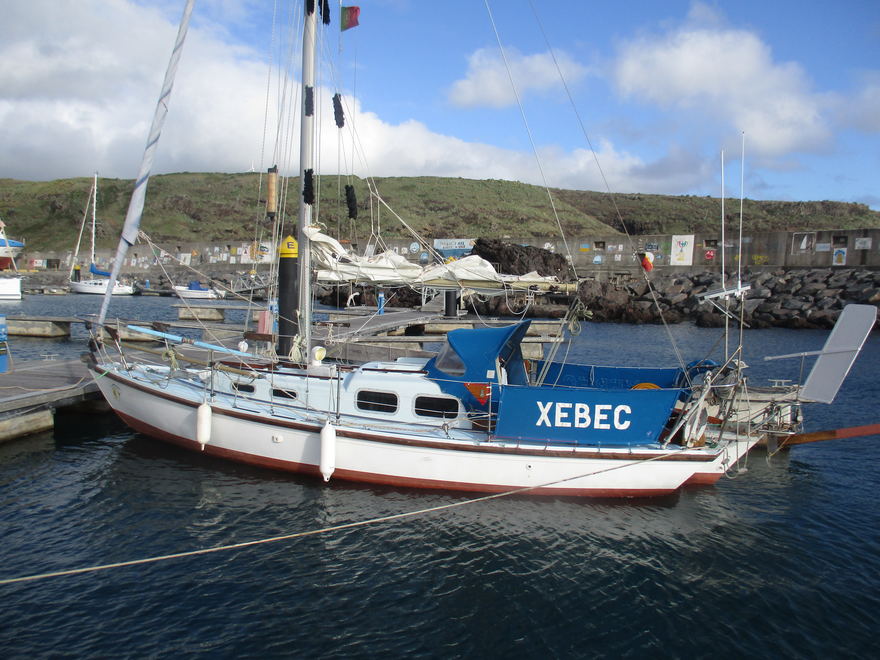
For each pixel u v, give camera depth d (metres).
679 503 10.66
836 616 7.50
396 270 12.19
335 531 9.32
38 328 30.58
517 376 11.52
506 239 65.12
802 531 9.82
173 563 8.30
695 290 51.28
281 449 10.93
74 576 7.89
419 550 8.90
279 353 13.45
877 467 12.98
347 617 7.24
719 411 11.48
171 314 44.66
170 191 121.56
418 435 10.38
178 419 11.73
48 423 13.70
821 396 10.66
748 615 7.51
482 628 7.12
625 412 10.24
